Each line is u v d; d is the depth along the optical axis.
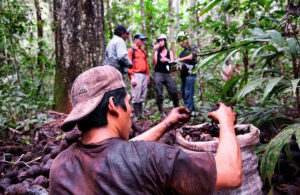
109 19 7.81
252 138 1.29
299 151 2.04
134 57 4.45
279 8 2.94
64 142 2.56
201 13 2.30
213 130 1.51
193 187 0.80
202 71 4.00
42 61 5.24
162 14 7.70
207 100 3.89
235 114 1.20
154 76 4.95
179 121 1.40
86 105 0.90
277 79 1.82
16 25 4.17
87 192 0.82
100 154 0.86
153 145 0.87
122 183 0.79
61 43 4.56
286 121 2.27
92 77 0.94
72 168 0.88
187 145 1.35
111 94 0.94
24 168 2.40
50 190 0.91
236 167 0.87
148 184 0.80
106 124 0.93
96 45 4.59
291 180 1.83
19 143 3.19
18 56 4.83
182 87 4.82
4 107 3.61
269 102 3.07
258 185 1.36
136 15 8.22
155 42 7.22
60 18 4.54
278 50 2.11
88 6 4.46
